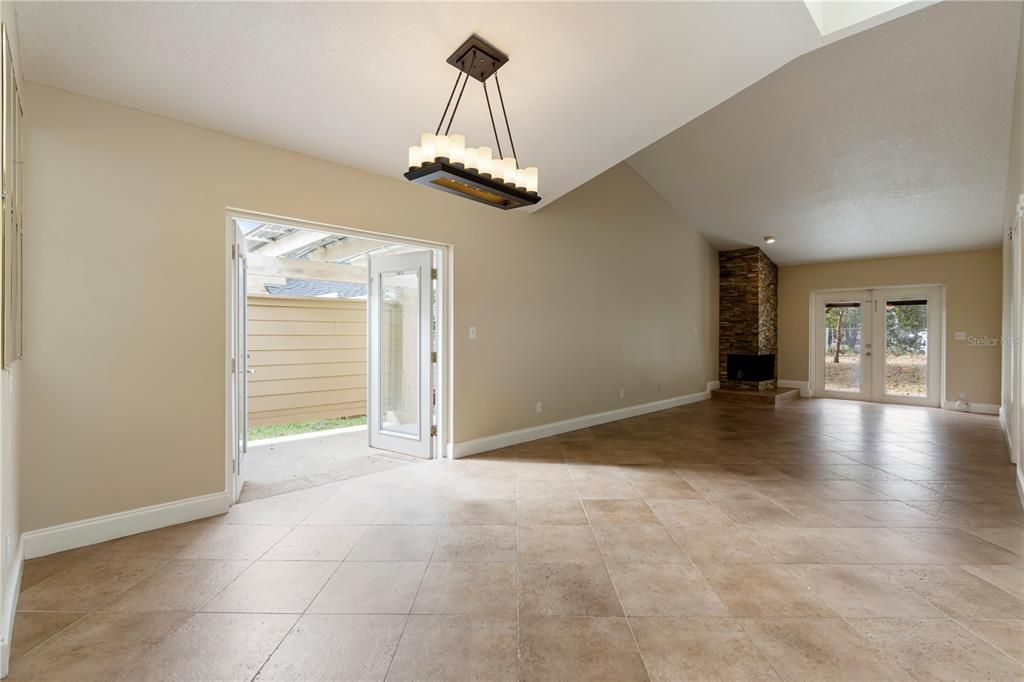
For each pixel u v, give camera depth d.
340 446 4.96
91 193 2.56
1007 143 4.66
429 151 2.16
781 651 1.71
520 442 5.05
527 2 2.44
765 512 3.08
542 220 5.27
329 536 2.71
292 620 1.90
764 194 6.53
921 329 7.80
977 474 3.93
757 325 8.45
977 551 2.51
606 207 6.18
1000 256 7.04
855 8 2.69
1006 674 1.58
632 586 2.16
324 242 6.98
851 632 1.82
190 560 2.40
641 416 6.73
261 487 3.59
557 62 2.87
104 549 2.52
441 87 2.95
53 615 1.93
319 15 2.36
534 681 1.56
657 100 3.32
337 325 6.42
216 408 3.02
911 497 3.36
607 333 6.23
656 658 1.68
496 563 2.39
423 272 4.45
